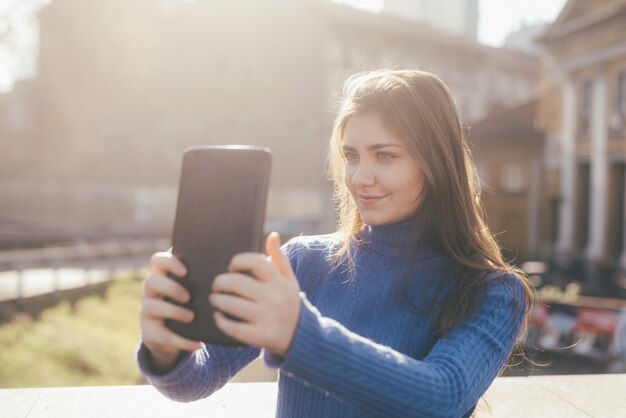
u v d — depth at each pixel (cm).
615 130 2694
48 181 4603
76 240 2842
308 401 127
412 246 133
